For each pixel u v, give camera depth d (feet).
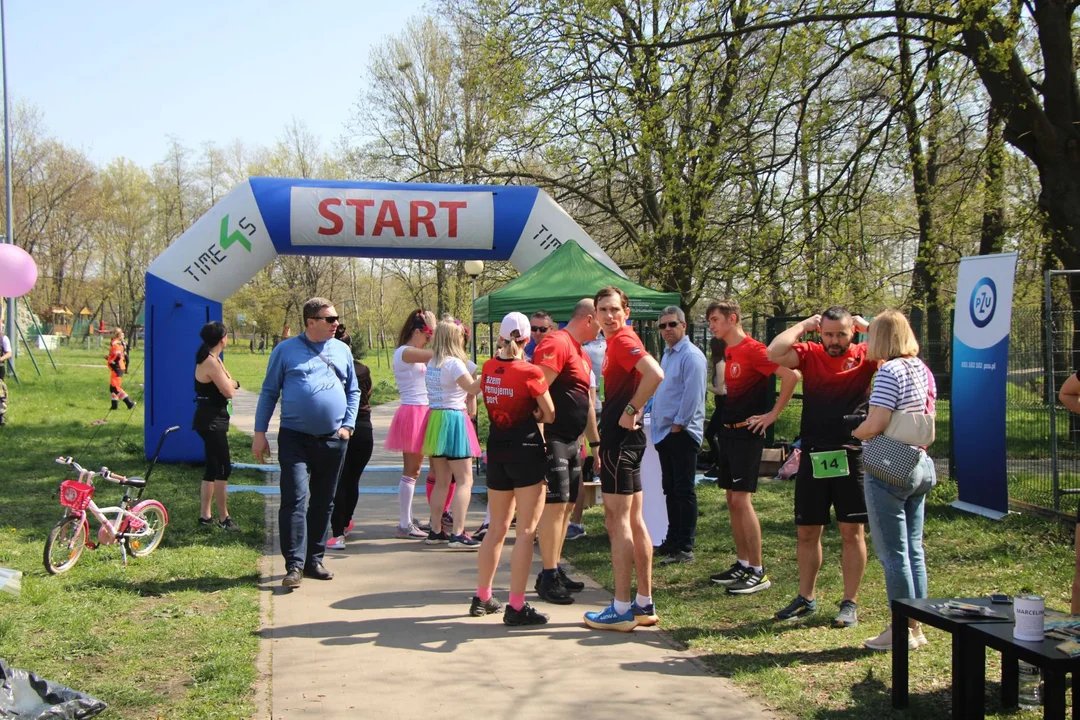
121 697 13.47
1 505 28.91
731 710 13.42
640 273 49.08
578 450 19.47
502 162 62.23
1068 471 29.04
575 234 35.50
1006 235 48.52
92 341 189.88
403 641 16.70
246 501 30.73
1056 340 29.96
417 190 35.32
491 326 33.14
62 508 28.40
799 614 17.84
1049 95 38.01
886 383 15.05
